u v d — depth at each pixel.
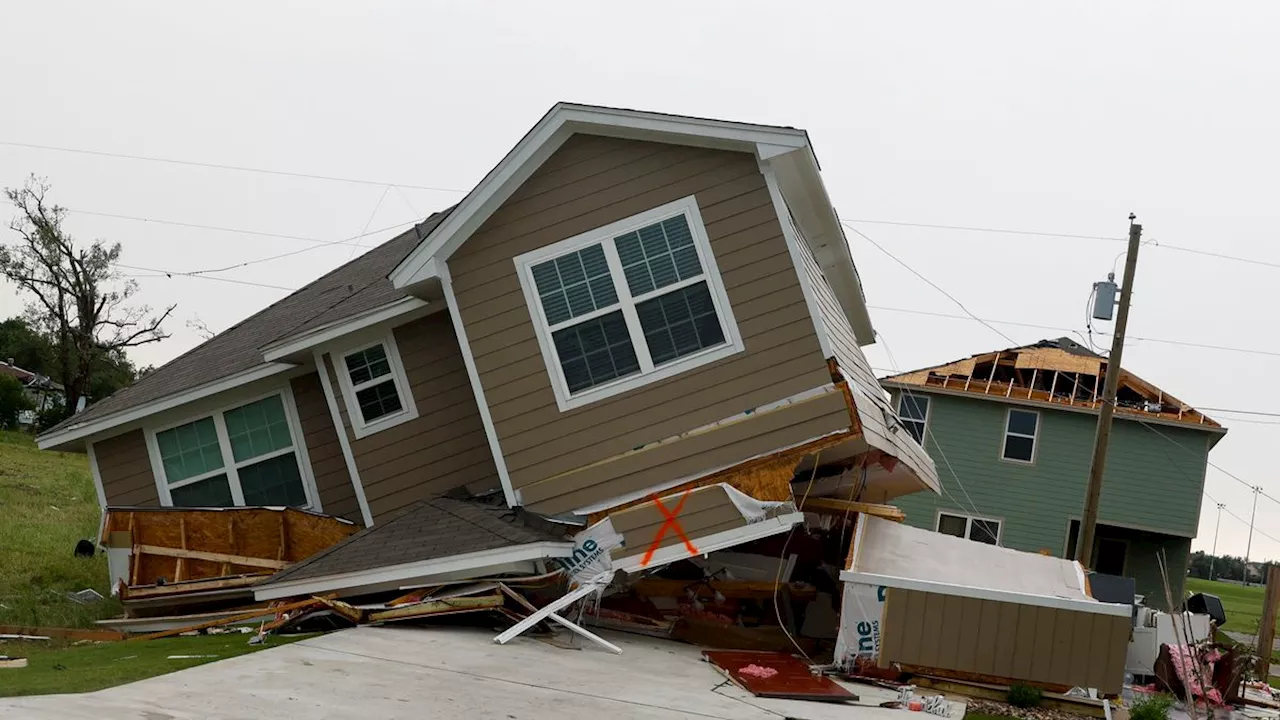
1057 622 10.83
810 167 13.13
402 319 14.64
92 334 57.38
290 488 15.85
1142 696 11.84
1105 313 22.81
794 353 12.22
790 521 11.86
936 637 10.93
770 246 12.37
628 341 12.56
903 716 9.23
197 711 6.67
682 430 12.31
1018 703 10.59
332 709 7.07
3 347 69.62
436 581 11.93
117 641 11.84
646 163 12.69
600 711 7.91
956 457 32.34
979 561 12.91
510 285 12.85
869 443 12.39
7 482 27.73
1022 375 34.16
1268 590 17.78
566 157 12.85
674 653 11.46
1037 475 31.97
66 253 56.59
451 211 12.78
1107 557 32.84
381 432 14.79
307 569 12.37
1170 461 31.50
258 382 15.91
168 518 14.88
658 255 12.59
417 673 8.69
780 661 11.19
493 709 7.55
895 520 14.19
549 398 12.63
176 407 16.06
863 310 19.41
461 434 14.67
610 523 12.09
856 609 11.15
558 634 11.62
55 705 6.48
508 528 11.97
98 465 16.44
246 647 10.36
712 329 12.40
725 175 12.52
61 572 16.78
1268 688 15.22
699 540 11.91
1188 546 31.94
